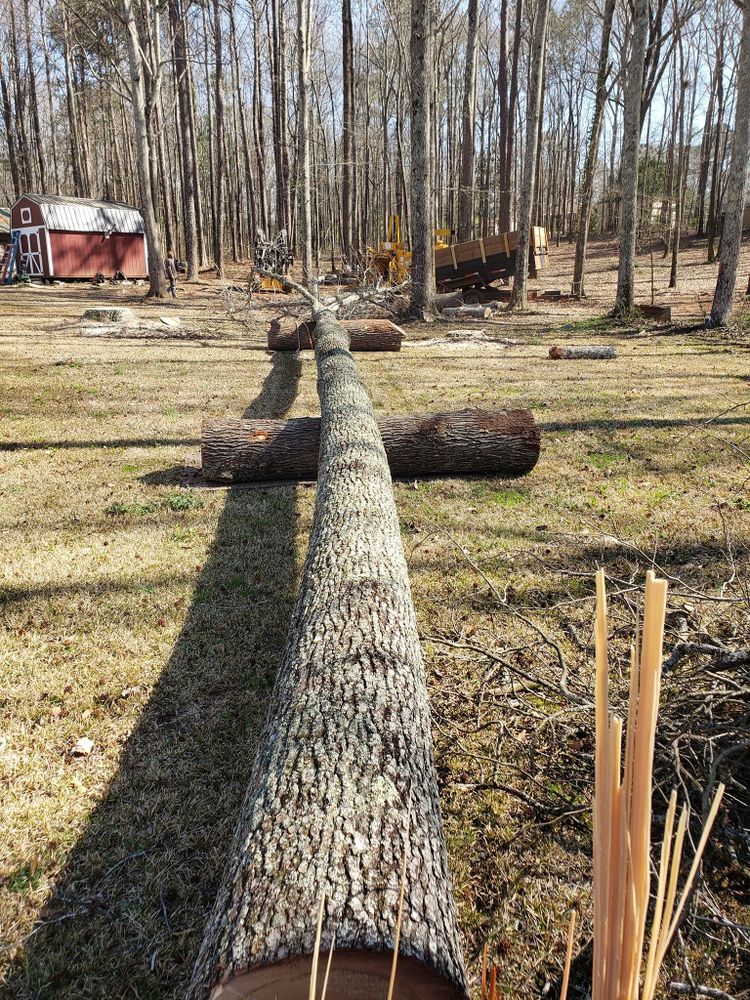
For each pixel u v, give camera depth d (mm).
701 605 3762
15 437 7441
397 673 2191
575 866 2320
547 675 3211
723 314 15312
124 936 2104
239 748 2871
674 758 2283
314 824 1541
